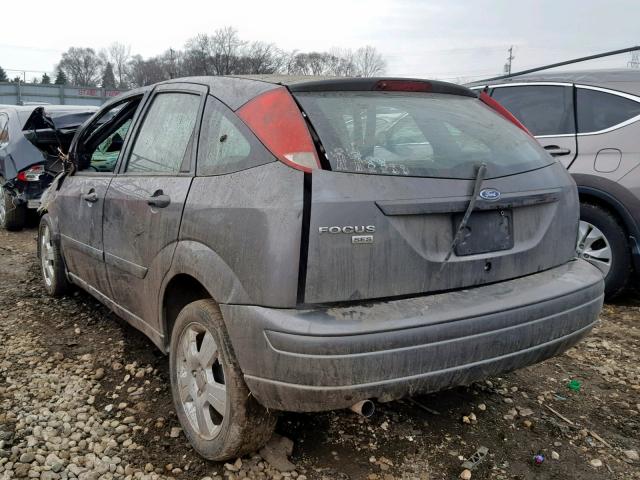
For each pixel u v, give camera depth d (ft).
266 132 7.84
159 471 8.61
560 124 16.57
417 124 8.59
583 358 12.77
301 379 7.00
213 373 8.65
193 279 9.15
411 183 7.63
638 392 11.30
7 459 8.72
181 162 9.51
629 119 15.44
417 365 7.14
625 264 15.37
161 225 9.37
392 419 10.05
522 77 18.11
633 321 15.02
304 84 8.16
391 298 7.44
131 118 12.76
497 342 7.64
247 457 8.85
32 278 18.01
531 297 8.05
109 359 12.23
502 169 8.58
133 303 10.98
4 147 26.20
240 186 7.82
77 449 9.05
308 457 8.95
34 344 12.96
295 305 7.13
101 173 12.57
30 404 10.36
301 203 7.12
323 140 7.56
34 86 164.25
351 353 6.87
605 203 15.58
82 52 288.92
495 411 10.43
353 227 7.15
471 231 7.99
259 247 7.28
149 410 10.26
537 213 8.82
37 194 25.02
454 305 7.53
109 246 11.49
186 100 10.13
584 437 9.72
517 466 8.91
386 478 8.52
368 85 8.70
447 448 9.29
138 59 260.83
